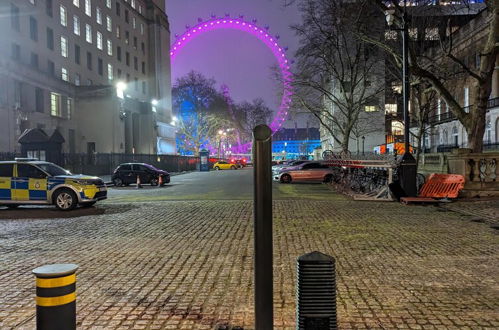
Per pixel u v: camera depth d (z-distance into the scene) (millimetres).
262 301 3148
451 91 35375
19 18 40031
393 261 6855
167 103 79375
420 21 25672
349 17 26391
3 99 36156
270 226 3154
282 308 4809
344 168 22625
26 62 41031
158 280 5984
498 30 16016
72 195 14375
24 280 6098
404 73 15953
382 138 63656
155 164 50625
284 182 27828
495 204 13586
